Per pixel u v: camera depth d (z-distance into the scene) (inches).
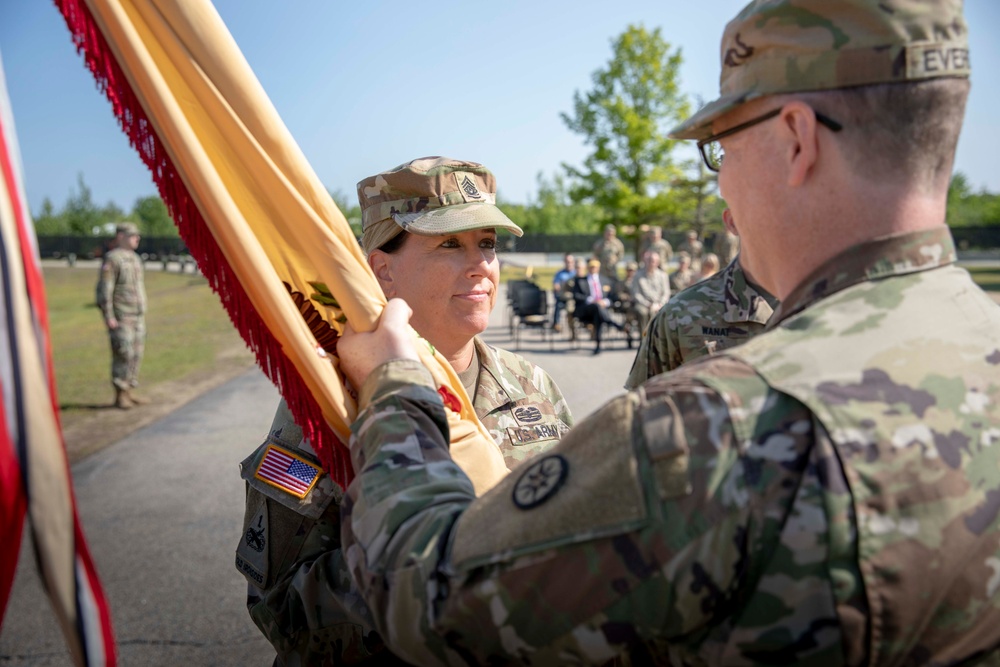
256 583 64.2
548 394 91.8
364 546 43.3
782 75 41.1
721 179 47.2
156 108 49.3
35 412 36.4
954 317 40.7
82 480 234.4
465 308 80.4
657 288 545.3
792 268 43.9
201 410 336.8
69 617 36.5
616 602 36.4
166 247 1814.7
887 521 35.1
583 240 1984.5
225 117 52.7
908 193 40.9
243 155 53.8
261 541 64.1
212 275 52.3
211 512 202.8
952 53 39.8
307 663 61.9
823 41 39.8
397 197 79.6
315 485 63.1
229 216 51.5
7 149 37.7
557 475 38.4
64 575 36.5
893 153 40.2
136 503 211.3
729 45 44.4
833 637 35.4
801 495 35.2
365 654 61.2
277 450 64.9
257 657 132.2
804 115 40.7
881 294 40.4
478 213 77.9
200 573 164.7
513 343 589.3
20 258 37.2
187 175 50.9
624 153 1197.1
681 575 35.7
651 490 36.3
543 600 37.2
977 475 36.9
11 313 36.3
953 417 37.4
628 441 37.2
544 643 37.7
